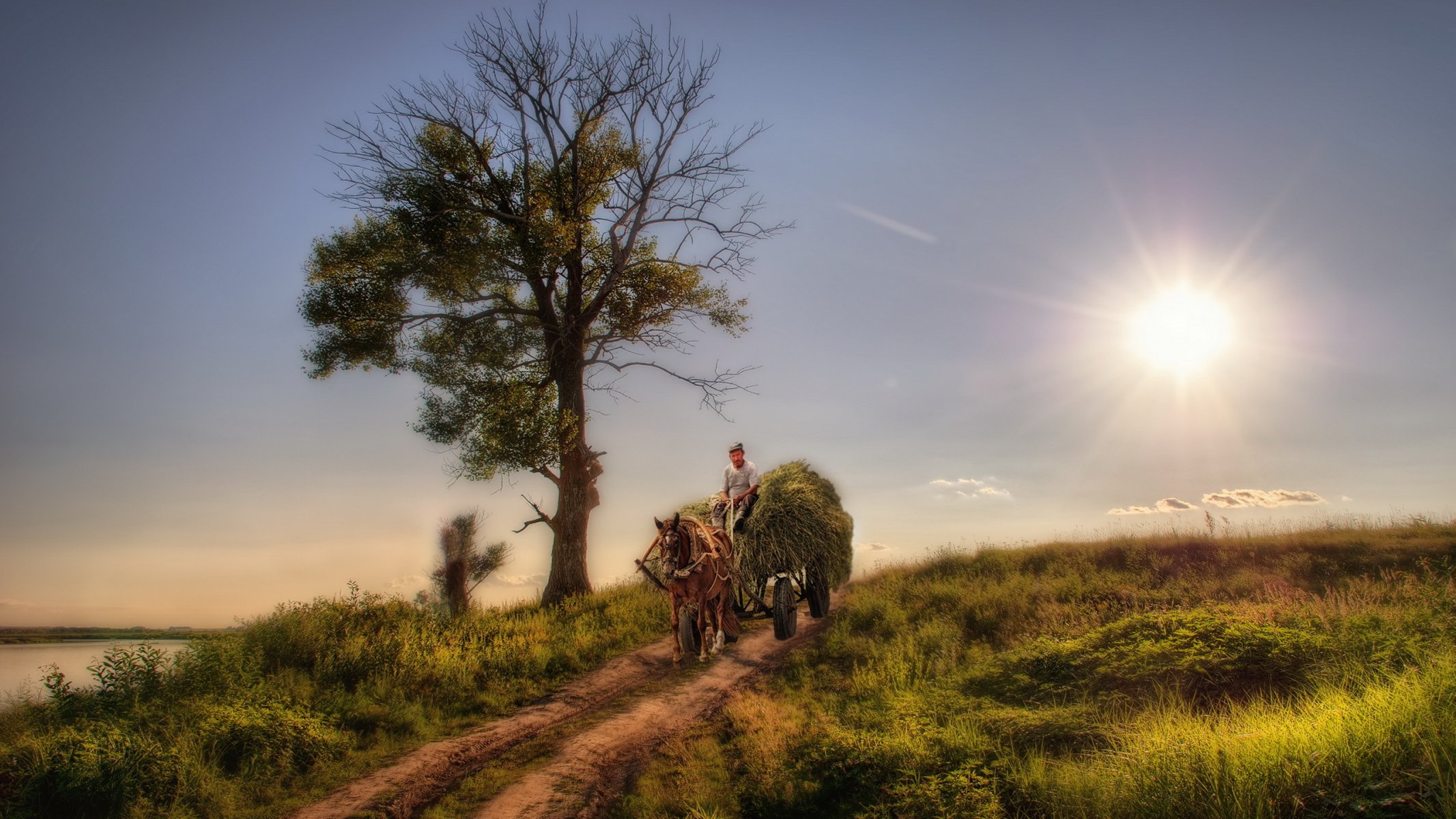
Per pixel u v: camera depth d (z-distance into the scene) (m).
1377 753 4.41
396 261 17.80
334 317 17.67
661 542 9.66
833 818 6.05
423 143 18.00
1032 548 17.02
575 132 18.89
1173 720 6.05
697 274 20.64
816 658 11.76
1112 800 4.96
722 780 7.41
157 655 9.21
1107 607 12.05
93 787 6.65
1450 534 13.52
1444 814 3.68
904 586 15.58
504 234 17.86
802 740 7.85
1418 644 6.46
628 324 20.25
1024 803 5.37
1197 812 4.49
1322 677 6.22
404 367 18.33
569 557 18.03
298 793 7.46
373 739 8.98
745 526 11.55
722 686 10.88
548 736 9.11
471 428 17.16
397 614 13.32
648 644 13.62
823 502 12.61
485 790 7.47
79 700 8.52
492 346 18.31
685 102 19.67
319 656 10.78
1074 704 7.30
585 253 19.38
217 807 6.95
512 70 18.28
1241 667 6.84
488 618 15.27
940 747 6.58
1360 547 13.35
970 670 9.38
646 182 19.58
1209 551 14.42
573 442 17.67
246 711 8.41
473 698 10.67
